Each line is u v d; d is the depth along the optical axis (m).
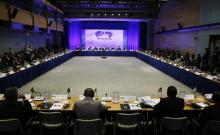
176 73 12.77
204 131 4.28
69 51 24.81
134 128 4.74
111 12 25.53
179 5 18.69
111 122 5.39
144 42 29.52
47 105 5.27
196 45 15.09
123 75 14.25
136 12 25.88
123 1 21.22
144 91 10.20
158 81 12.41
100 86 11.11
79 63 20.31
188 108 5.20
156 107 4.57
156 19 26.28
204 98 6.01
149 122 5.37
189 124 5.01
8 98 4.28
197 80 9.94
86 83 11.78
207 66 10.65
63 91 10.08
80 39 29.23
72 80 12.52
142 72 15.48
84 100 4.45
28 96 5.97
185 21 17.33
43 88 10.58
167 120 4.38
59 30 23.30
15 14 11.25
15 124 4.17
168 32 21.31
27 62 13.45
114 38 29.22
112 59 24.11
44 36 22.78
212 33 12.87
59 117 4.69
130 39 29.34
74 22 28.84
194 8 15.50
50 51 20.27
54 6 20.50
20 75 10.60
